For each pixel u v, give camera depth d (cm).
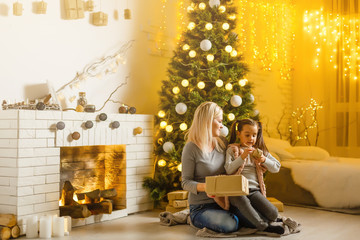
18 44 319
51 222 289
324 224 328
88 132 330
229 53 387
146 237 283
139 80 421
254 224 282
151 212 378
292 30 614
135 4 419
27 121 290
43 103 304
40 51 334
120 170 366
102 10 385
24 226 287
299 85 618
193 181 287
